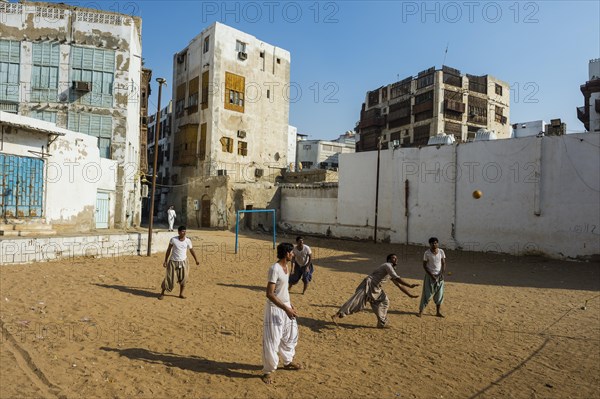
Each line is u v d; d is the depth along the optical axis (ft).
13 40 76.84
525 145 64.18
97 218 70.54
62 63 78.33
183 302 30.14
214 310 28.37
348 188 91.45
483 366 20.16
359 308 25.90
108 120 80.07
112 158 79.92
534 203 62.75
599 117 111.34
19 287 30.45
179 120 134.51
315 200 101.55
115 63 80.79
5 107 76.48
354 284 41.09
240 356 20.02
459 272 51.06
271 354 16.83
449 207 72.49
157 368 17.80
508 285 42.91
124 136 80.69
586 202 58.59
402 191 79.41
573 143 59.88
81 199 60.34
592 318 29.94
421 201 76.59
